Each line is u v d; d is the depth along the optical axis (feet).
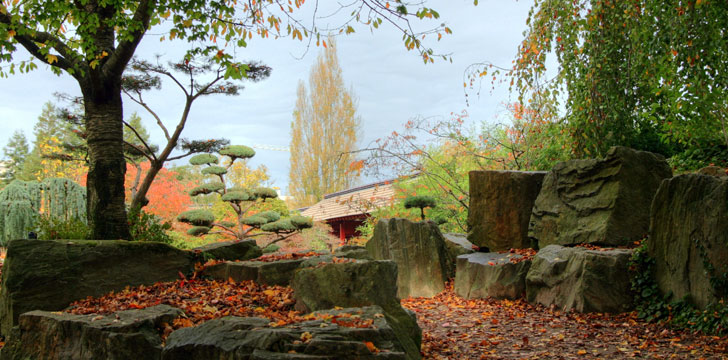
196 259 29.32
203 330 15.35
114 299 23.34
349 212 79.71
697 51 27.96
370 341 14.14
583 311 28.07
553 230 36.06
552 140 47.03
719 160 36.91
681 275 25.79
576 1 38.11
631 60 37.81
